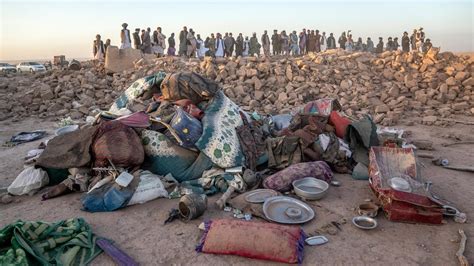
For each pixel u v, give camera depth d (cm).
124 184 499
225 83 1298
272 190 530
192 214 452
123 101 756
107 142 545
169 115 633
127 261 371
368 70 1438
